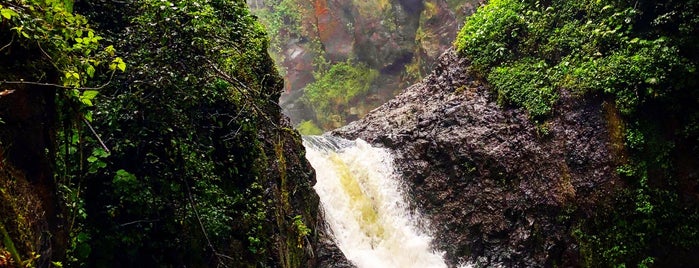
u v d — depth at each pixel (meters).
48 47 3.13
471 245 10.14
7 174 2.64
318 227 8.48
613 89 9.20
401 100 13.70
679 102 8.73
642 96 8.98
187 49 4.58
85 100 3.51
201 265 4.91
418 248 10.59
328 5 23.28
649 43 9.06
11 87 2.79
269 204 6.10
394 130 12.27
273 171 6.49
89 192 4.43
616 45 9.64
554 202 9.39
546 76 10.42
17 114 2.82
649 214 8.63
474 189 10.43
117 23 5.22
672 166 8.70
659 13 9.09
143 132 4.52
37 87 3.03
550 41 10.76
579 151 9.41
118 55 4.55
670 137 8.80
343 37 23.22
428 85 13.27
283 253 6.09
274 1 25.33
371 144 12.29
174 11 4.59
